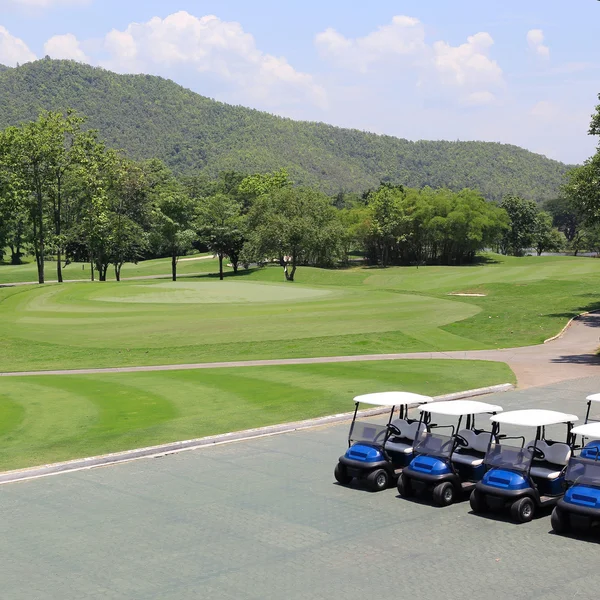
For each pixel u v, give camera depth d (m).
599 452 14.12
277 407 23.06
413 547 12.33
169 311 53.25
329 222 117.62
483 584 10.87
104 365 35.12
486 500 13.86
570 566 11.52
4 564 11.72
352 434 16.11
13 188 88.56
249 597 10.48
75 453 18.12
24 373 33.03
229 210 118.12
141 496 15.12
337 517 13.83
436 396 24.27
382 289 74.56
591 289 67.00
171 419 21.61
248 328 44.53
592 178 50.84
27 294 65.56
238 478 16.36
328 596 10.48
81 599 10.45
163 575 11.24
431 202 137.62
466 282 82.62
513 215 176.25
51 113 90.56
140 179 113.19
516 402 23.78
